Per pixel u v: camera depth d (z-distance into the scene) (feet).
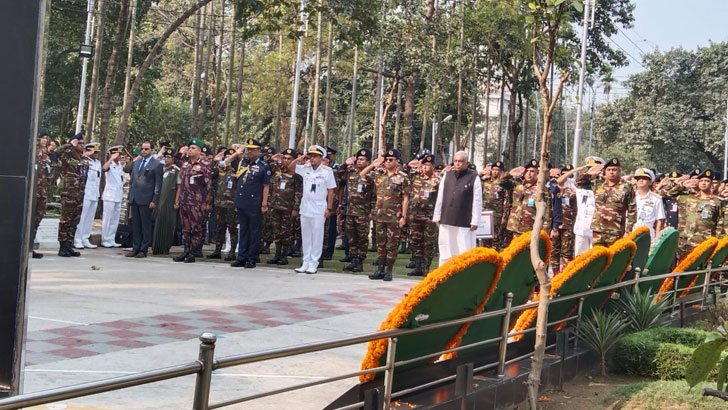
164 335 24.12
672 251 31.12
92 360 20.36
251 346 23.15
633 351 23.38
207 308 29.53
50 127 124.36
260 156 45.47
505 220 57.36
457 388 16.38
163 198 50.31
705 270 34.06
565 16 16.70
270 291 35.19
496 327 19.24
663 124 149.79
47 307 27.78
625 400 19.38
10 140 9.48
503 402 17.88
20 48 9.48
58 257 45.21
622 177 45.65
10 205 9.50
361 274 45.65
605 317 24.36
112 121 123.54
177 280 37.17
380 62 107.45
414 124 158.71
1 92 9.45
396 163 42.80
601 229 41.50
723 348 14.32
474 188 34.94
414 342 15.80
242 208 44.83
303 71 139.23
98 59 70.79
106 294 31.53
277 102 132.87
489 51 117.60
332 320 28.53
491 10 96.94
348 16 77.25
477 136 221.05
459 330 17.12
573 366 22.13
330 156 53.52
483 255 15.93
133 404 17.03
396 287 39.86
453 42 103.76
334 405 14.46
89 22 92.32
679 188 52.31
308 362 21.97
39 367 19.29
